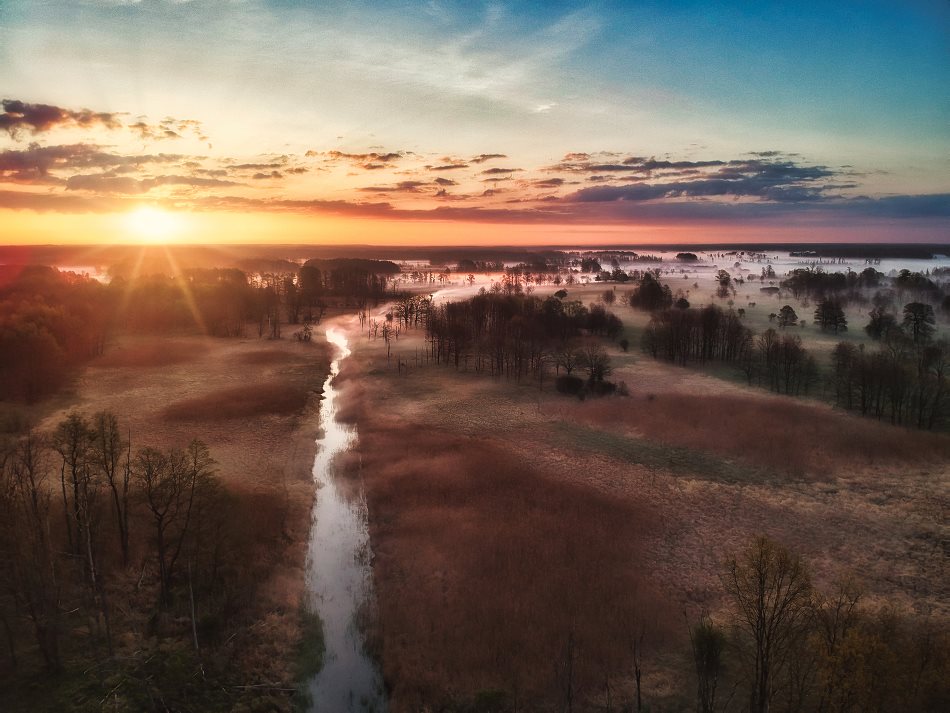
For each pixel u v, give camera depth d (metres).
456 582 48.75
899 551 53.78
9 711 32.00
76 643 37.75
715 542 55.06
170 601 43.88
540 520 58.81
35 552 38.75
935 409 88.88
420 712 36.16
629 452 78.81
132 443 77.69
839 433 85.31
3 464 48.38
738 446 80.50
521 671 38.94
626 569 50.41
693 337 141.38
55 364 108.56
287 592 47.09
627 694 36.78
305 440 82.81
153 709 33.59
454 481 68.00
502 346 131.00
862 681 31.09
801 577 37.31
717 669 37.59
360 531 58.12
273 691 37.44
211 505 49.50
